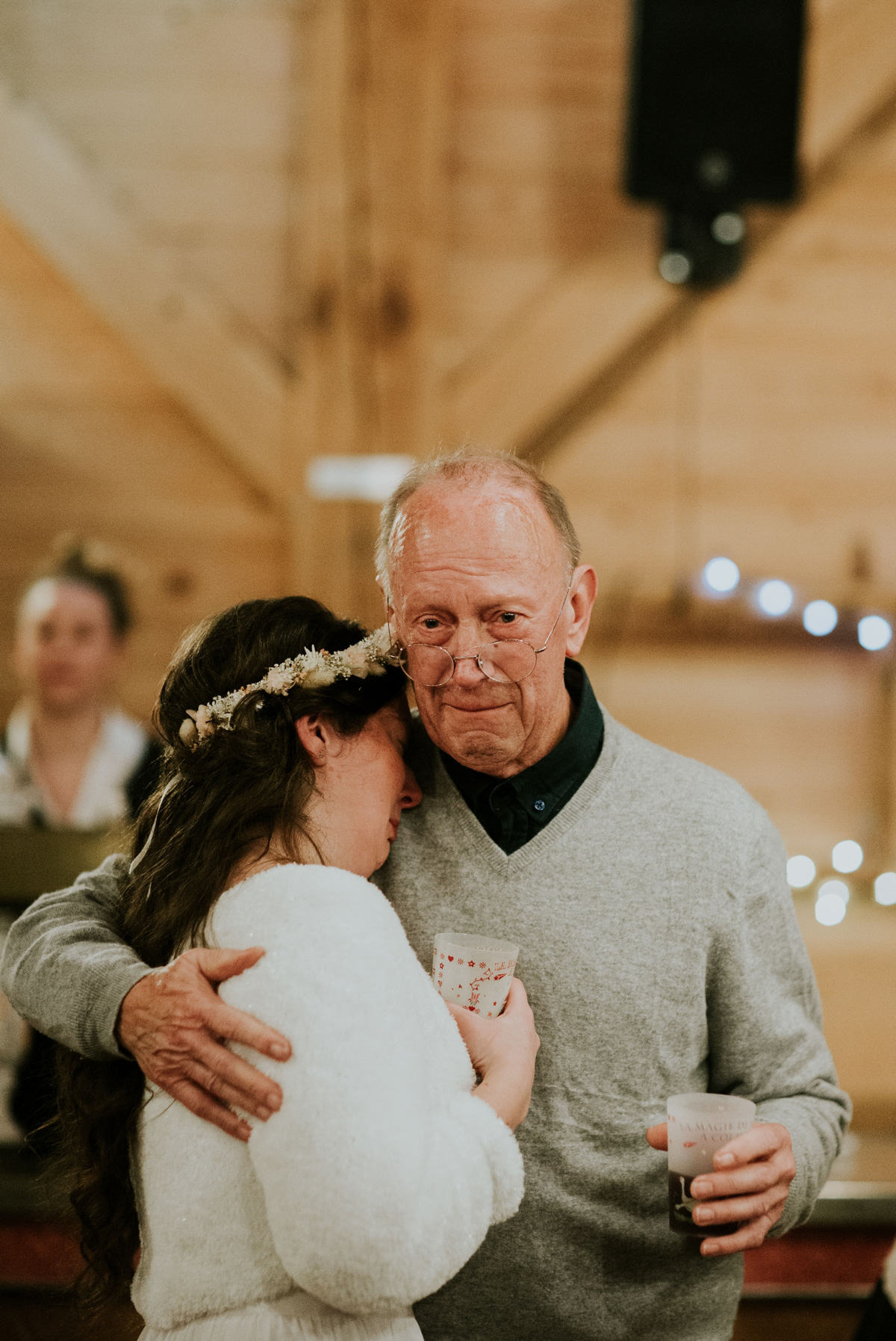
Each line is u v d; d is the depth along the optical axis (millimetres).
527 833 1303
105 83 3465
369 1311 925
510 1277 1246
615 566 3537
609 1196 1246
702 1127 1112
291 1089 914
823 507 3547
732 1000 1297
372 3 3383
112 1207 1124
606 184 3502
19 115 3449
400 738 1227
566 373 3510
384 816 1182
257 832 1106
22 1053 2412
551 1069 1251
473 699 1202
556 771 1298
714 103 3281
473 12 3475
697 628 3529
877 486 3545
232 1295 976
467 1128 995
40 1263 2250
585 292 3506
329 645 1229
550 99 3486
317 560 3494
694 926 1273
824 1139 1238
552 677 1239
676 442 3541
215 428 3502
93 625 2953
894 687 3508
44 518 3529
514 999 1156
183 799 1152
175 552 3539
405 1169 897
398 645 1228
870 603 3457
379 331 3486
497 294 3520
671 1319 1269
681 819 1307
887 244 3533
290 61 3459
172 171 3480
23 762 2932
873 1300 1627
